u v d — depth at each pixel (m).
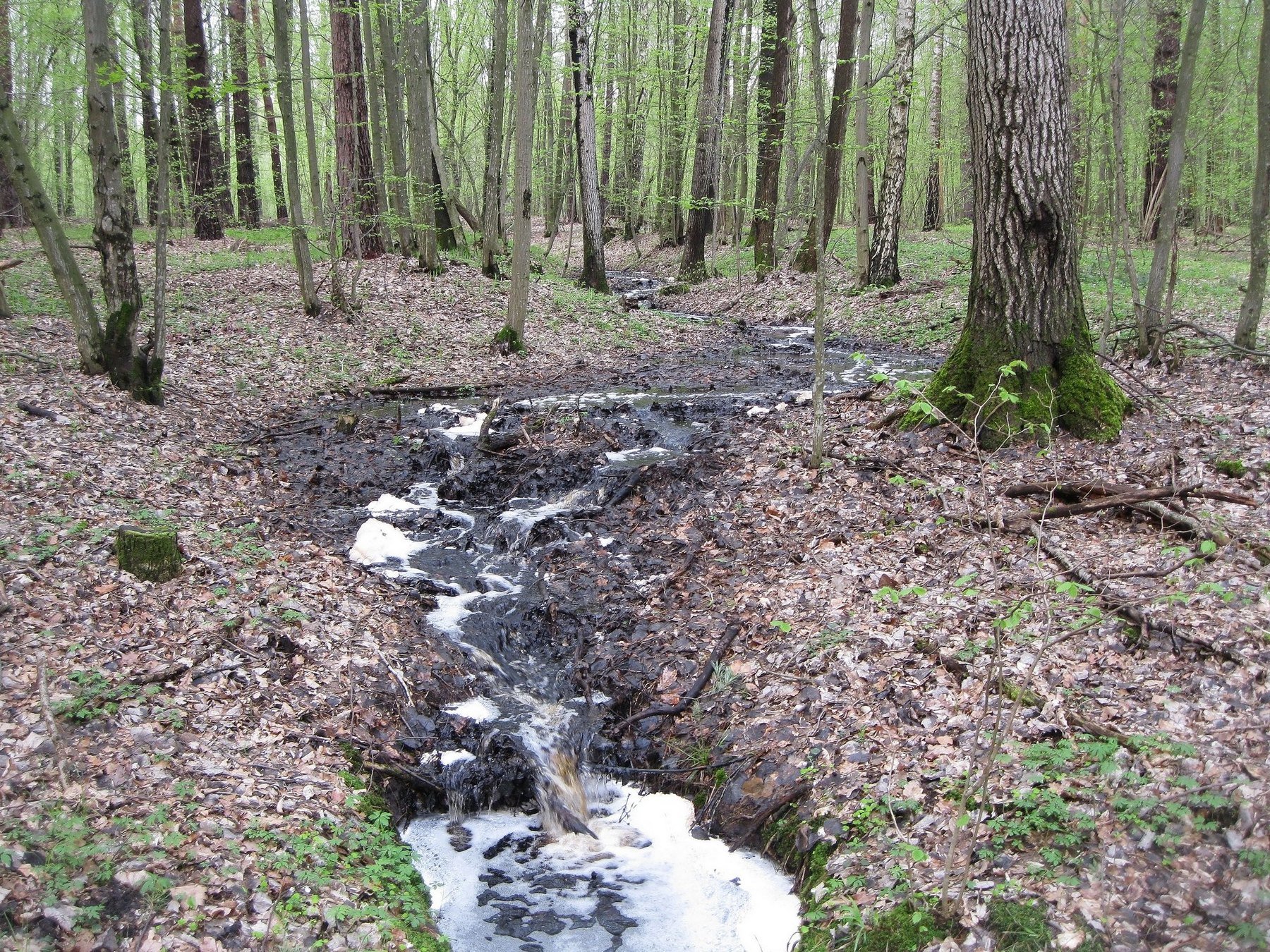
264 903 4.00
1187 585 5.59
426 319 16.92
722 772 5.57
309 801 4.87
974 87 8.32
